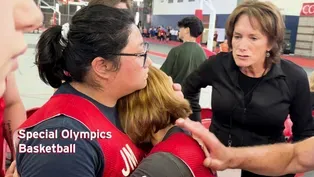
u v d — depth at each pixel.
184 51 3.02
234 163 0.93
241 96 1.48
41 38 0.85
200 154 0.79
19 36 0.32
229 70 1.53
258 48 1.38
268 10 1.36
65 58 0.83
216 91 1.57
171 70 3.07
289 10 15.22
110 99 0.88
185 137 0.81
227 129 1.55
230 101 1.50
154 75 0.92
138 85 0.86
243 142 1.51
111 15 0.80
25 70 6.04
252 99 1.45
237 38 1.42
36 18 0.33
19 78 5.62
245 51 1.38
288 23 15.41
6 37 0.30
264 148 1.06
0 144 1.13
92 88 0.85
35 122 0.77
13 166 0.94
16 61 0.33
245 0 1.48
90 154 0.73
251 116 1.46
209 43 6.91
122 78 0.83
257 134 1.50
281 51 1.45
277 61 1.45
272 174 1.04
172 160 0.73
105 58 0.80
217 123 1.61
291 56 14.74
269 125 1.47
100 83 0.84
